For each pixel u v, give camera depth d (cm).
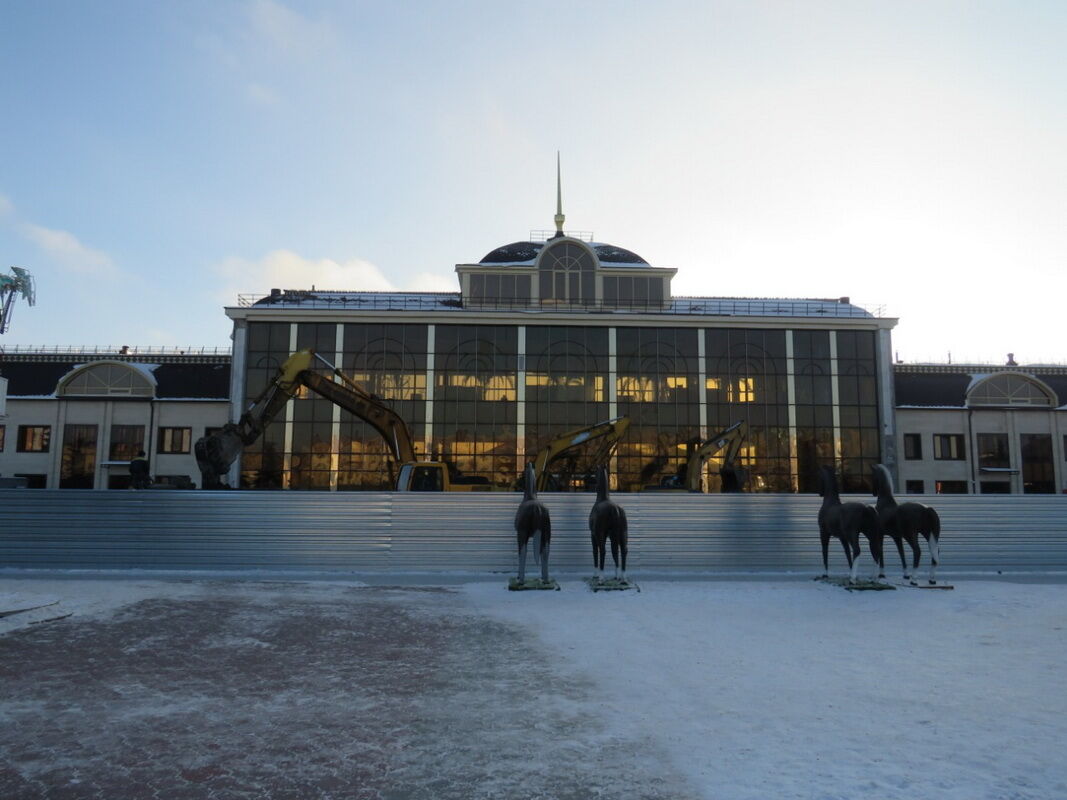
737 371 5091
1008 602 1486
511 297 5419
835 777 557
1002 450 5391
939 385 5550
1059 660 964
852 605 1462
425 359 5009
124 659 938
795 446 5019
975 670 905
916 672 895
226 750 617
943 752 612
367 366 4975
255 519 2111
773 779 553
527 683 839
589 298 5441
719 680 853
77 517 2097
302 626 1170
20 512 2095
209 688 811
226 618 1220
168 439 5219
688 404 5038
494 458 4928
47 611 1230
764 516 2189
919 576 2023
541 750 618
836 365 5128
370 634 1120
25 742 633
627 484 4909
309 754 608
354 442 4828
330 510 2127
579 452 3450
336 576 1994
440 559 2123
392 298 5472
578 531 2150
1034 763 588
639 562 2152
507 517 2150
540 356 5056
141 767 578
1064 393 5588
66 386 5266
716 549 2167
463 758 600
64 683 823
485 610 1376
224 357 5491
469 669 905
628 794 526
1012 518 2208
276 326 5000
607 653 1001
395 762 590
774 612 1372
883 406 5081
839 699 774
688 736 653
